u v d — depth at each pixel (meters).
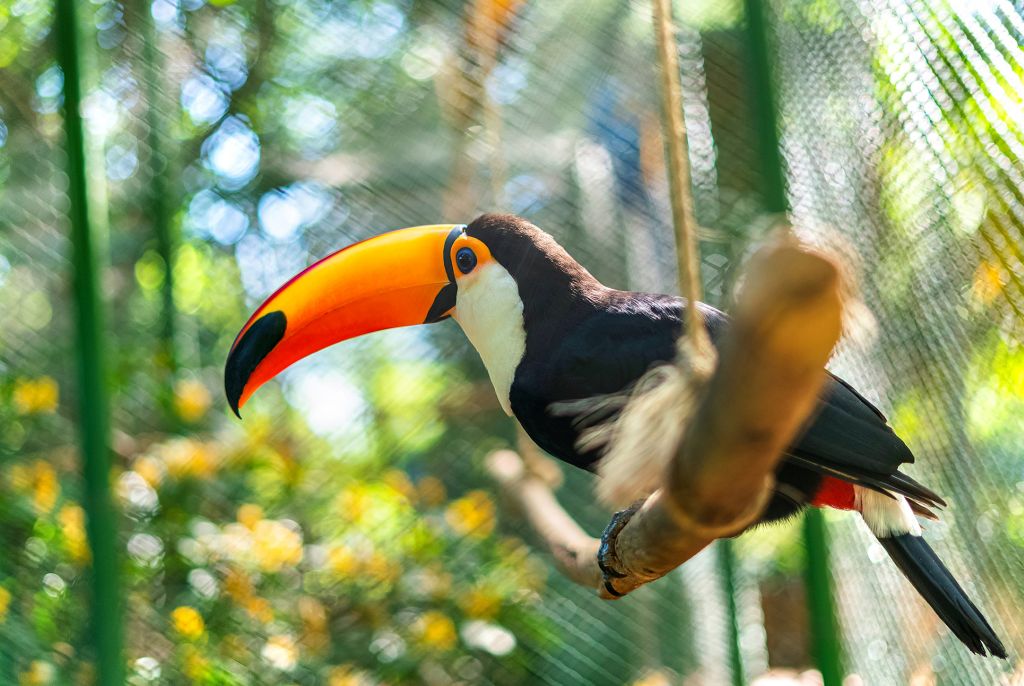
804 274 1.14
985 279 3.59
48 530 3.82
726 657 4.93
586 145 4.42
